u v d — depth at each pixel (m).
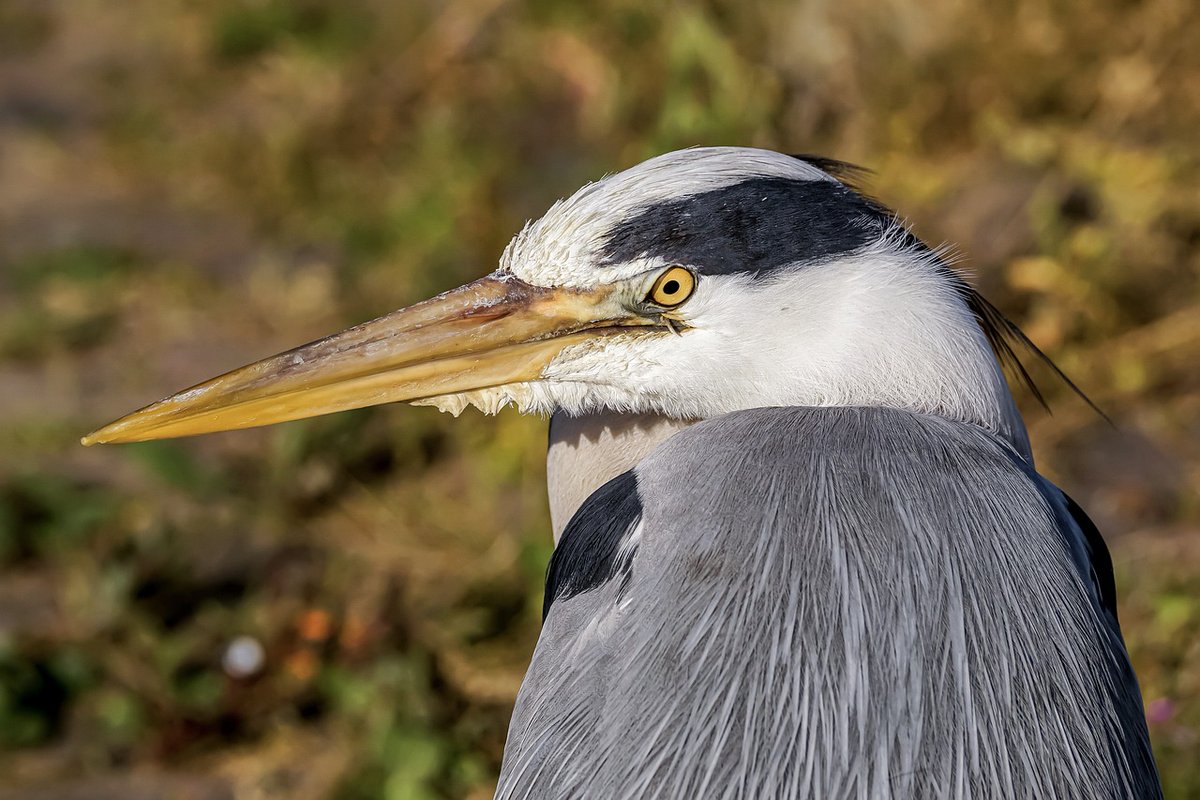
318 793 8.70
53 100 19.25
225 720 9.46
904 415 5.33
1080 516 5.75
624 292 5.76
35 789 9.02
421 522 11.14
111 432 6.10
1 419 12.69
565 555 5.38
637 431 6.14
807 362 5.64
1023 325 11.83
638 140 14.58
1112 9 14.41
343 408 6.05
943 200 12.70
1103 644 4.80
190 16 20.56
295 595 10.37
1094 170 12.72
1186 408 11.20
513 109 16.33
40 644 9.98
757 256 5.62
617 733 4.63
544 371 5.89
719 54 13.84
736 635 4.62
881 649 4.55
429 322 6.03
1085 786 4.45
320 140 16.80
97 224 16.14
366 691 9.25
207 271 15.05
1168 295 12.04
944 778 4.38
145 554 10.60
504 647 9.65
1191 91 13.80
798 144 13.78
